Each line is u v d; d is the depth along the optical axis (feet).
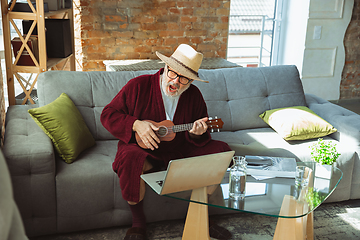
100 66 13.42
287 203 4.79
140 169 5.82
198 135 6.62
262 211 4.58
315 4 14.66
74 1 12.46
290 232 5.20
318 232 6.73
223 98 8.66
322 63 15.65
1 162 0.95
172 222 6.89
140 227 6.20
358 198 7.97
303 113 8.13
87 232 6.47
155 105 6.72
